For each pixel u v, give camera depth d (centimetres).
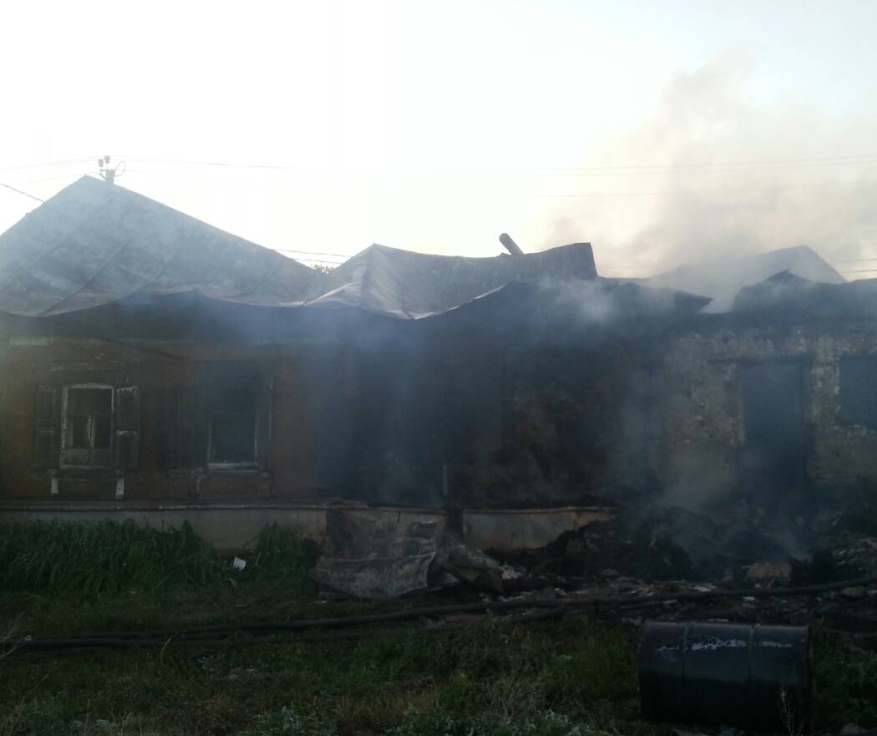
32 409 1298
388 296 1262
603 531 1211
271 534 1181
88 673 797
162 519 1236
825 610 902
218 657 834
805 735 591
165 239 1523
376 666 788
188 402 1288
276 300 1267
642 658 623
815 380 1316
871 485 1278
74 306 1262
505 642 814
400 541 1080
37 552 1111
